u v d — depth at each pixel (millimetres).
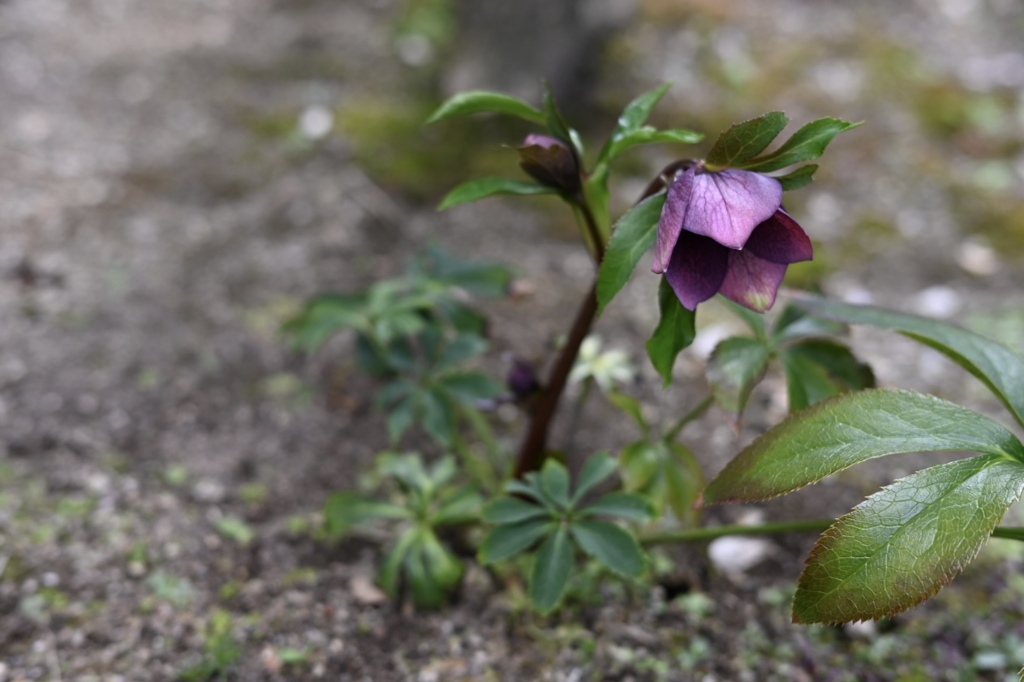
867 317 1014
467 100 984
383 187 1742
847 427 940
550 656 1069
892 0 2641
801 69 2221
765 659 1072
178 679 1048
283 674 1056
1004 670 1069
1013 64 2303
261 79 2113
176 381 1289
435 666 1063
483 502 1090
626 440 1211
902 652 1078
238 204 1696
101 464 1172
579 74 1983
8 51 2143
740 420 1015
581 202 991
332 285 1499
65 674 1046
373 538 1134
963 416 938
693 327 950
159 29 2344
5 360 1294
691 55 2250
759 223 916
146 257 1541
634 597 1103
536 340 1388
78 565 1102
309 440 1209
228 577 1104
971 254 1638
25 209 1625
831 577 916
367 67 2174
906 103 2092
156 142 1863
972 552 907
